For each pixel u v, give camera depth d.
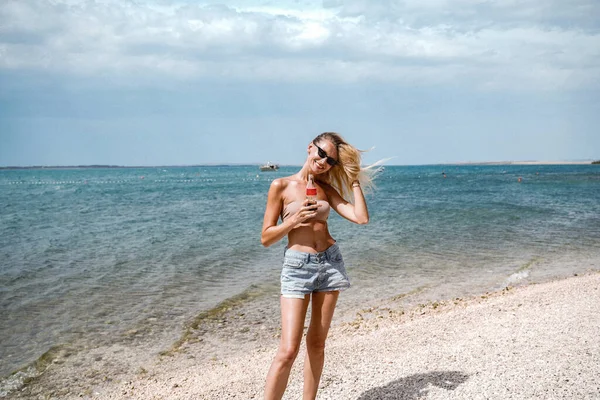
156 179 98.94
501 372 4.45
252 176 117.12
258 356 6.24
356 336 6.72
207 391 4.82
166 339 7.02
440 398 4.05
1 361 6.32
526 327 5.85
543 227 17.97
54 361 6.31
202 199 37.00
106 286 9.88
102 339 7.03
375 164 3.83
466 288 9.52
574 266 11.29
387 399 4.14
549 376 4.25
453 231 17.14
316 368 3.72
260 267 11.59
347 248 13.91
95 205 31.45
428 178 88.69
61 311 8.27
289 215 3.59
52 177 128.38
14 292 9.44
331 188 3.90
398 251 13.39
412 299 8.86
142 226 19.55
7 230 18.67
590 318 5.98
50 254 13.45
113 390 5.45
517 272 10.80
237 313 8.15
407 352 5.36
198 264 11.97
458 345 5.40
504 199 32.75
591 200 30.70
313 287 3.48
